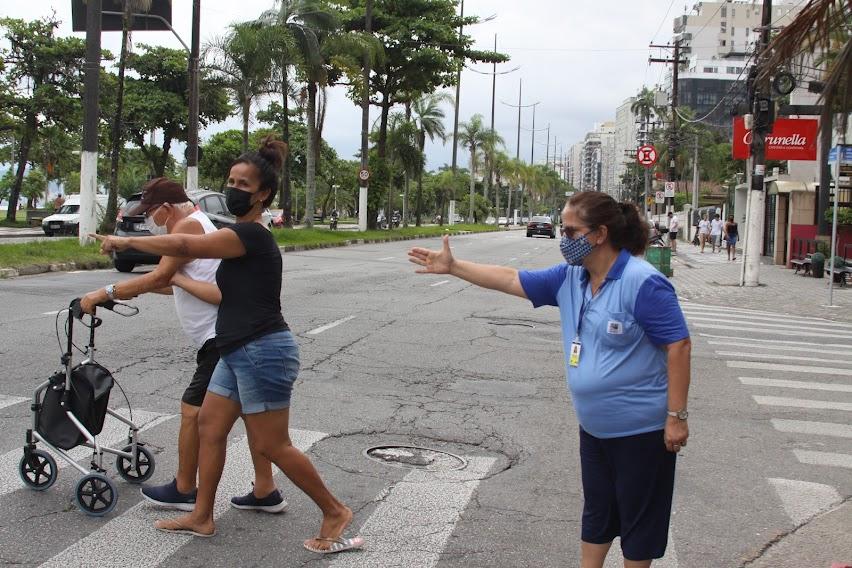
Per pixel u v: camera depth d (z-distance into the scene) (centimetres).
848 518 516
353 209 11812
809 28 628
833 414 779
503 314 1357
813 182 2989
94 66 2108
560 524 486
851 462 633
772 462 628
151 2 2350
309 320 1199
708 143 8769
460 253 3177
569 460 609
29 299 1282
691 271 2784
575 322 347
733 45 11662
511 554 441
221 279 421
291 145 6275
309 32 3197
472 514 497
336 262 2383
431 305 1434
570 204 339
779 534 488
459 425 691
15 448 570
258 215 424
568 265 366
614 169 16100
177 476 477
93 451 518
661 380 336
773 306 1767
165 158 4631
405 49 4284
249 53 3064
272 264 420
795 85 821
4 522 452
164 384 762
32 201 6800
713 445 668
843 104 620
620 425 335
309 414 704
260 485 478
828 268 2322
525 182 10756
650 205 5888
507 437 662
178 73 4466
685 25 11894
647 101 8419
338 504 442
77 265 1853
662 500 341
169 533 446
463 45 4456
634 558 340
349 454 604
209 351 462
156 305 1237
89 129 2119
